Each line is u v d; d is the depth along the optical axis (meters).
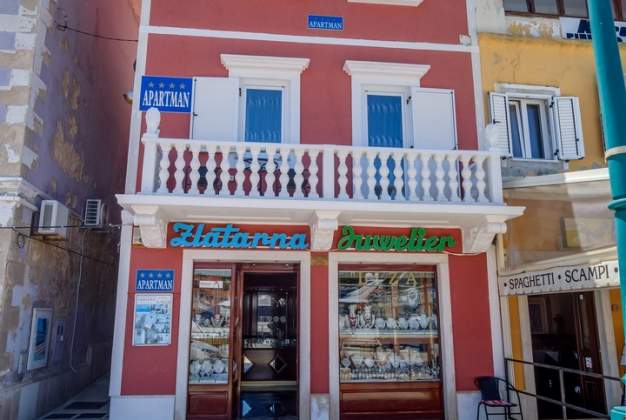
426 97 9.05
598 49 3.21
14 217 7.06
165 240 8.03
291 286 11.09
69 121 9.20
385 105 9.17
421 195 8.48
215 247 8.22
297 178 7.70
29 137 7.52
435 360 8.62
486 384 8.16
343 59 9.05
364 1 9.29
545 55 9.63
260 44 8.90
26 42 7.64
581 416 8.89
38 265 7.89
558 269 6.91
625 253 2.97
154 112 7.65
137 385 7.70
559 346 9.28
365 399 8.34
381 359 8.52
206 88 8.59
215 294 8.34
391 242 8.45
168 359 7.82
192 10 8.87
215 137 8.45
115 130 12.37
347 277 8.70
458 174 8.55
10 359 7.05
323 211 7.53
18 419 7.32
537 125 9.62
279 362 10.84
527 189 8.12
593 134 9.48
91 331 10.76
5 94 7.43
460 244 8.70
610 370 8.70
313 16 9.15
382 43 9.20
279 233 8.32
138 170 8.27
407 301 8.77
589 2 3.33
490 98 9.20
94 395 9.81
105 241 11.59
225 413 8.00
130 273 7.97
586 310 9.21
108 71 11.64
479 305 8.58
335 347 8.20
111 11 11.72
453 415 8.18
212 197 7.33
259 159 8.40
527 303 8.80
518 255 8.09
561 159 9.24
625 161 3.01
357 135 8.76
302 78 8.88
